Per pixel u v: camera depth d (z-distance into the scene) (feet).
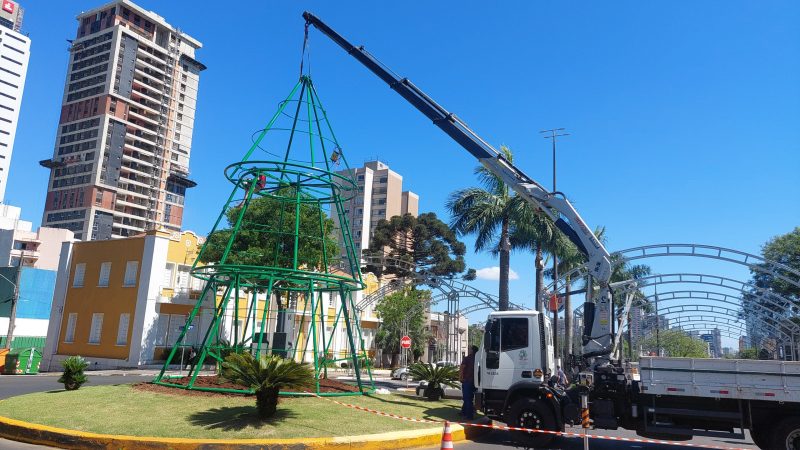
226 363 36.68
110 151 392.47
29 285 156.66
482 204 94.68
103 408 38.63
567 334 100.94
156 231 114.52
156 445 31.30
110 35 404.57
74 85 411.34
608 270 51.11
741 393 37.17
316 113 55.36
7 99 420.77
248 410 38.17
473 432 44.34
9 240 238.07
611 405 40.29
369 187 381.40
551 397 40.42
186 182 442.91
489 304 113.80
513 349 43.65
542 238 94.22
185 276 120.37
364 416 40.70
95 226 381.19
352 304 58.03
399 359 151.53
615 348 48.75
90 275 124.36
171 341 115.65
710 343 337.72
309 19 57.77
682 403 38.73
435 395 59.00
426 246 220.84
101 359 113.80
